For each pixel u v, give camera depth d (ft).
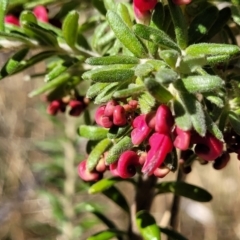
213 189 2.59
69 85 0.95
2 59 1.83
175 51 0.66
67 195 1.43
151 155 0.63
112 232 0.98
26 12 0.83
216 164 0.76
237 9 0.79
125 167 0.68
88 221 1.41
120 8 0.78
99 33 0.91
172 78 0.61
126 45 0.72
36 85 2.75
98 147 0.77
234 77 0.76
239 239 2.53
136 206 0.99
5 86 2.84
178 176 1.03
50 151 1.64
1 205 2.36
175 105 0.62
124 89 0.65
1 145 2.68
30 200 2.36
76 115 0.98
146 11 0.75
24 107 2.82
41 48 0.86
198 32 0.77
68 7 0.98
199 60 0.64
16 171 2.56
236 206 2.56
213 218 2.44
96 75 0.66
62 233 1.48
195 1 0.82
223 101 0.69
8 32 0.83
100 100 0.68
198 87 0.62
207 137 0.64
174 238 0.94
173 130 0.63
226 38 0.87
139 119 0.65
